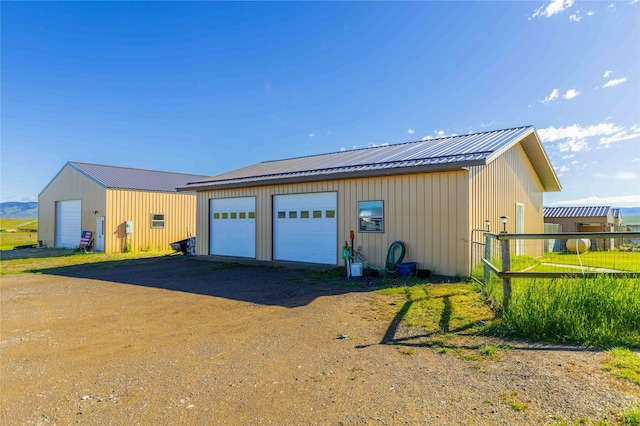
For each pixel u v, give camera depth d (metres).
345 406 2.82
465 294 6.68
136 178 22.11
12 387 3.42
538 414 2.51
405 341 4.30
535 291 4.55
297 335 4.77
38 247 23.38
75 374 3.70
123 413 2.86
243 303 6.77
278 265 12.08
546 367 3.28
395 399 2.88
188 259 14.63
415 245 9.29
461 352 3.82
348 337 4.59
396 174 9.41
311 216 11.46
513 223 11.95
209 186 13.82
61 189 22.22
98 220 19.36
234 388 3.25
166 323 5.58
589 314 4.11
